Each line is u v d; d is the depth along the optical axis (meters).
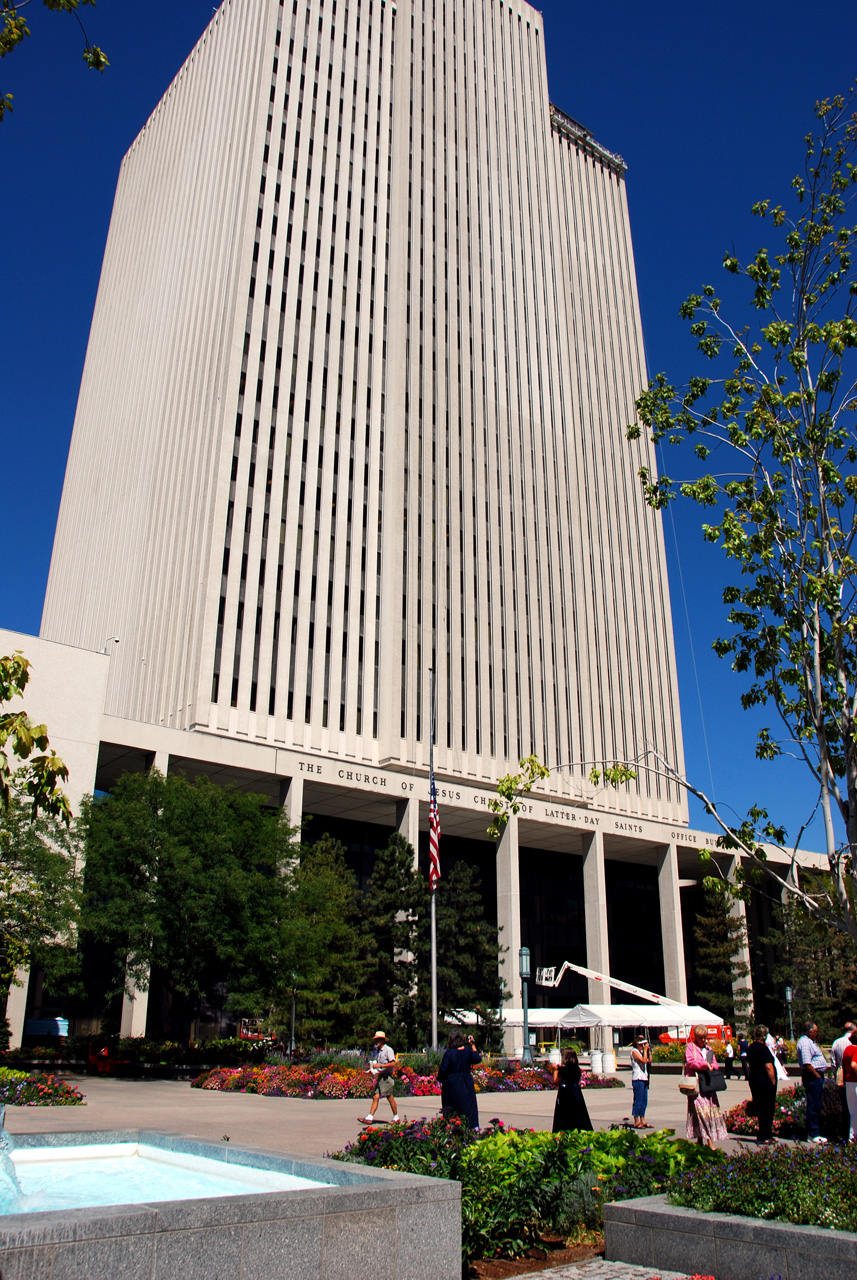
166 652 50.28
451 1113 11.38
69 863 27.52
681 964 59.72
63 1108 18.19
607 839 60.28
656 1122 18.08
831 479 11.01
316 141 60.19
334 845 43.06
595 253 83.12
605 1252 8.52
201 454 52.34
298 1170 7.54
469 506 60.97
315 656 50.06
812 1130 14.41
